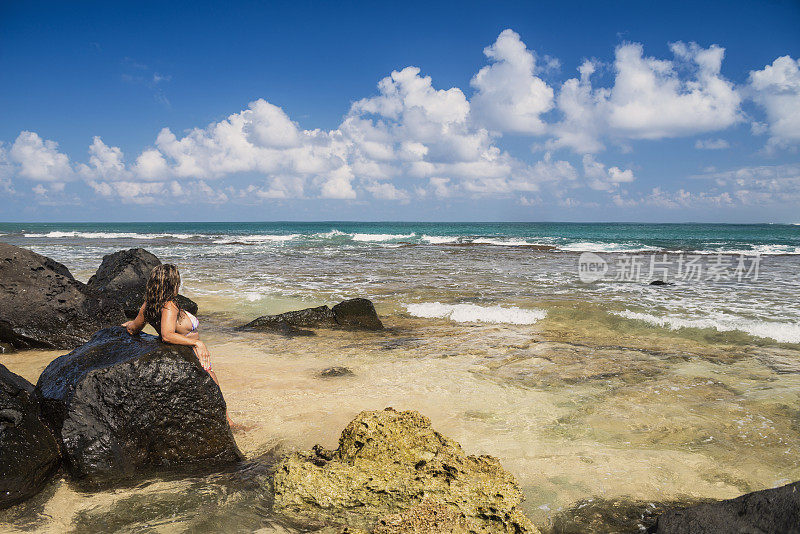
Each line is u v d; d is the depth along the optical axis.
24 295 7.64
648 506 3.21
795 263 22.34
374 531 2.77
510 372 6.30
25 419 3.38
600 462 3.84
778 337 8.14
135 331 4.37
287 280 15.64
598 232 66.19
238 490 3.37
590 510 3.16
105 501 3.20
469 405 5.10
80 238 48.41
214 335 8.53
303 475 3.33
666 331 8.67
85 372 3.69
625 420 4.71
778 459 3.90
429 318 10.02
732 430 4.47
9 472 3.10
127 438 3.60
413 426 3.62
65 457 3.47
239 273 17.59
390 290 13.49
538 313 10.03
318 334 8.62
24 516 3.00
